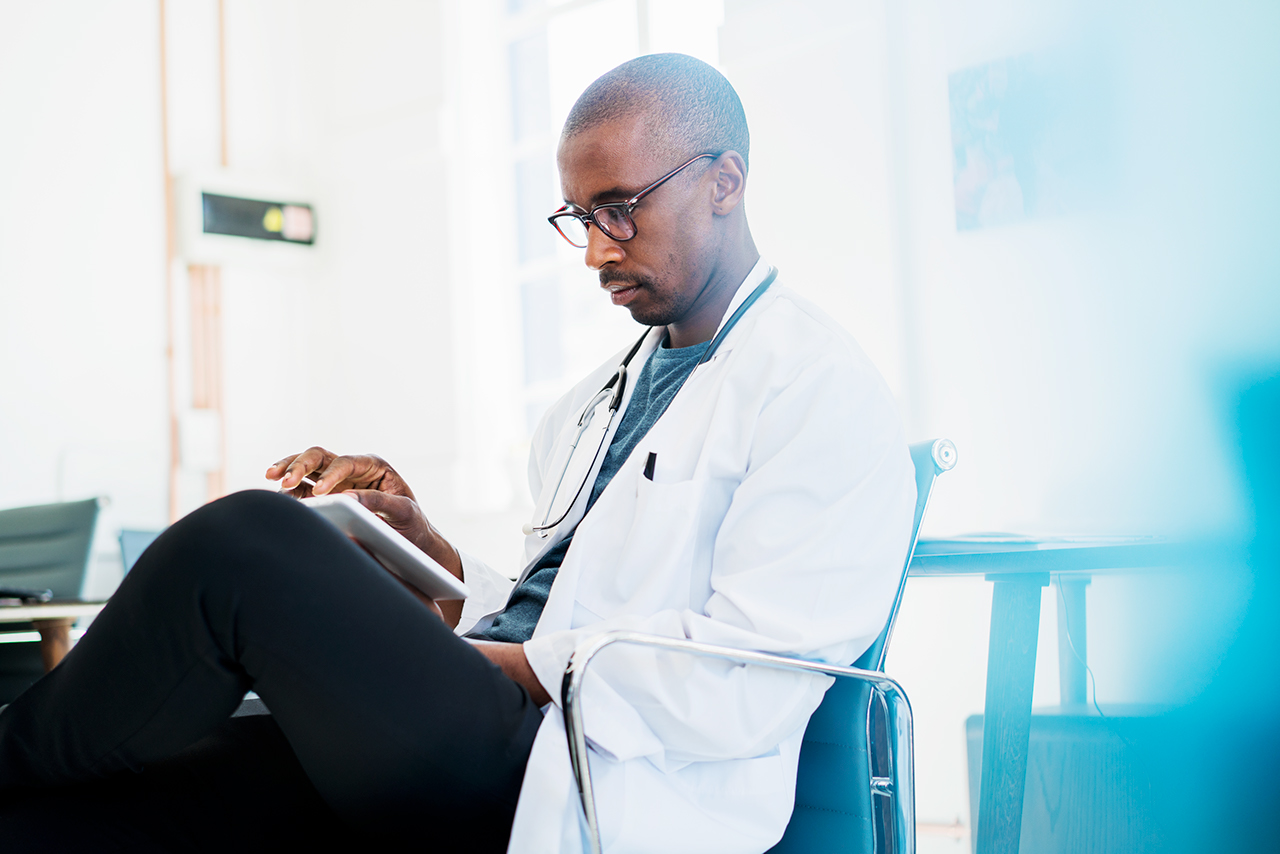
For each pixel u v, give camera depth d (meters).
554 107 4.07
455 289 4.19
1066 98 2.50
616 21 3.80
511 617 1.27
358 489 1.49
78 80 4.20
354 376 4.56
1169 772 1.79
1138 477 2.30
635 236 1.25
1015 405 2.55
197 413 4.32
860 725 1.09
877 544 1.08
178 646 0.86
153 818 0.96
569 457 1.45
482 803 0.93
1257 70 2.16
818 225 2.98
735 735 0.99
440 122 4.23
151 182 4.35
